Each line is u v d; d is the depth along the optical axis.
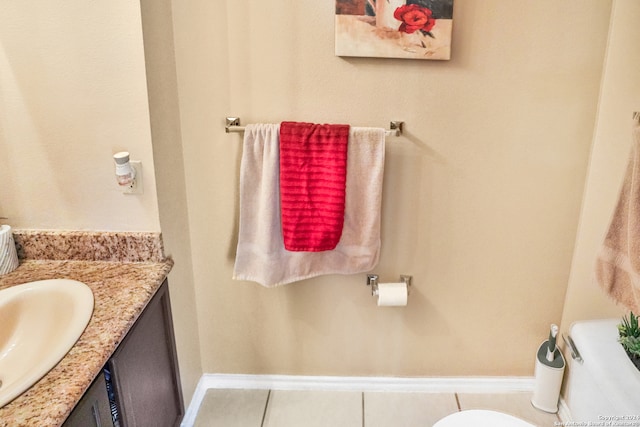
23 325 1.17
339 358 1.85
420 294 1.74
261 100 1.51
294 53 1.46
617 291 1.18
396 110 1.51
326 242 1.52
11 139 1.31
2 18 1.22
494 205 1.61
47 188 1.36
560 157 1.55
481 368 1.85
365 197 1.52
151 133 1.31
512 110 1.50
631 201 1.11
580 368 1.55
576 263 1.63
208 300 1.77
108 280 1.28
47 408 0.81
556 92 1.48
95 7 1.21
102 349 0.98
